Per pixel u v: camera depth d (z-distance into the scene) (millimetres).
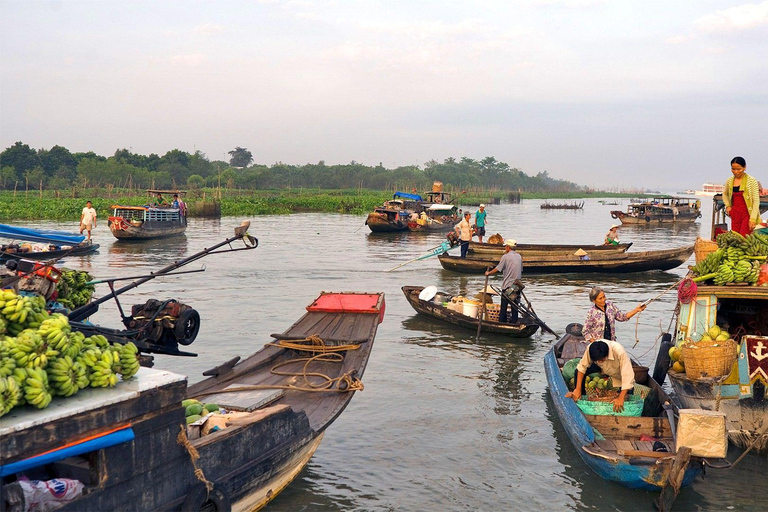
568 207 100688
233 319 15047
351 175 191625
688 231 50719
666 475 6500
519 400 10094
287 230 43156
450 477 7531
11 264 7031
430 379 11070
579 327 11898
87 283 7730
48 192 91188
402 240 36625
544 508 6840
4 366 4199
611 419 7727
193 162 167625
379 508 6824
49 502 4453
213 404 6988
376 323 11359
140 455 4793
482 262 22703
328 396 8008
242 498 5984
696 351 7945
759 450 7922
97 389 4738
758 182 9352
